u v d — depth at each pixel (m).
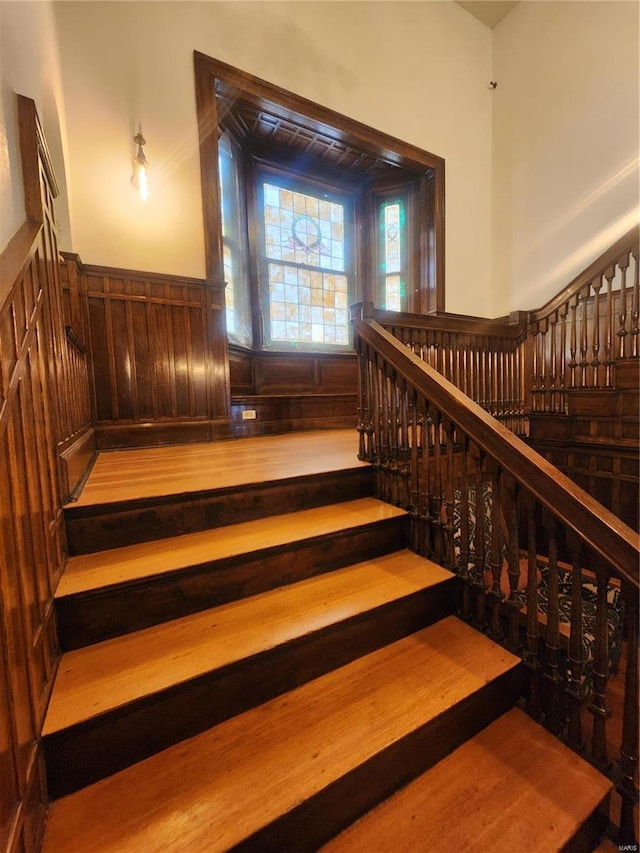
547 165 3.99
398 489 1.94
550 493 1.20
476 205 4.48
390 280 4.89
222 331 3.16
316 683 1.24
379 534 1.78
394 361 1.86
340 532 1.65
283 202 4.51
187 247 3.00
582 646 1.19
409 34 3.95
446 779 1.09
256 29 3.16
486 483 2.22
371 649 1.38
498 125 4.46
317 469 2.02
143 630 1.24
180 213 2.96
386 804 1.03
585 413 2.87
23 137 1.14
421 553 1.79
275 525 1.70
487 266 4.59
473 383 3.04
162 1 2.82
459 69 4.27
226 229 3.85
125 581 1.21
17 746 0.73
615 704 1.61
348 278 5.01
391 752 1.03
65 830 0.83
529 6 4.05
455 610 1.61
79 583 1.19
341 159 4.41
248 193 4.15
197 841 0.81
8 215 0.97
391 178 4.73
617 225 3.47
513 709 1.33
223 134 3.65
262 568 1.47
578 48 3.66
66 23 2.55
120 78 2.72
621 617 1.66
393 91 3.88
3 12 1.01
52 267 1.40
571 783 1.08
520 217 4.27
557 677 1.25
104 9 2.65
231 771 0.96
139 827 0.83
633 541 1.03
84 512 1.41
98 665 1.09
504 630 1.48
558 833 0.96
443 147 4.22
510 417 3.22
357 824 0.98
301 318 4.68
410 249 4.71
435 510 1.71
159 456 2.48
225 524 1.69
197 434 3.09
